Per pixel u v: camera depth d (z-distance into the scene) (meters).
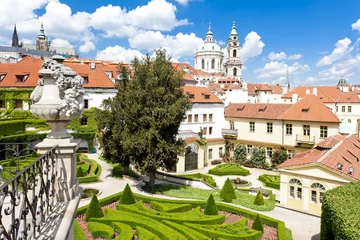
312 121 39.12
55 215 5.60
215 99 48.59
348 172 22.06
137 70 26.30
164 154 24.88
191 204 21.69
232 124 48.69
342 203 11.53
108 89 44.97
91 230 15.85
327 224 12.43
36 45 154.50
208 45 151.12
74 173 6.62
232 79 118.81
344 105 68.19
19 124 37.78
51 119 6.25
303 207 24.16
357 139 33.12
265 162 43.25
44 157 5.43
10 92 40.50
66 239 5.02
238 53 138.75
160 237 15.80
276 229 19.42
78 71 45.41
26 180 4.51
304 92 73.88
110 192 24.89
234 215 21.06
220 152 48.16
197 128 45.44
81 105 6.66
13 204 3.99
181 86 29.20
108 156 29.30
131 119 25.17
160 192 25.73
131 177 29.95
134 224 16.94
